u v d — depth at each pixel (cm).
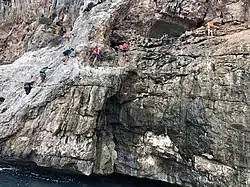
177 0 2641
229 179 2011
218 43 2269
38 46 3394
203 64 2225
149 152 2383
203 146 2128
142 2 2797
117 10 2764
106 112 2517
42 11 3794
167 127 2305
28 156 2369
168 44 2517
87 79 2306
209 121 2111
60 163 2292
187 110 2227
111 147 2508
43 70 2519
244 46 2069
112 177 2550
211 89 2141
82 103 2303
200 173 2158
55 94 2344
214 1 2573
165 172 2348
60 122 2306
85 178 2492
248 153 1938
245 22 2442
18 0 4003
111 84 2330
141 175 2402
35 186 2283
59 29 3466
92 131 2298
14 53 3794
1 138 2388
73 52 2570
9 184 2286
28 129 2370
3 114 2480
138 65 2473
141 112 2405
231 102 2042
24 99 2475
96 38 2653
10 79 2736
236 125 2000
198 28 2547
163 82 2377
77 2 3441
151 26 2777
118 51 2616
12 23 4016
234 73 2062
